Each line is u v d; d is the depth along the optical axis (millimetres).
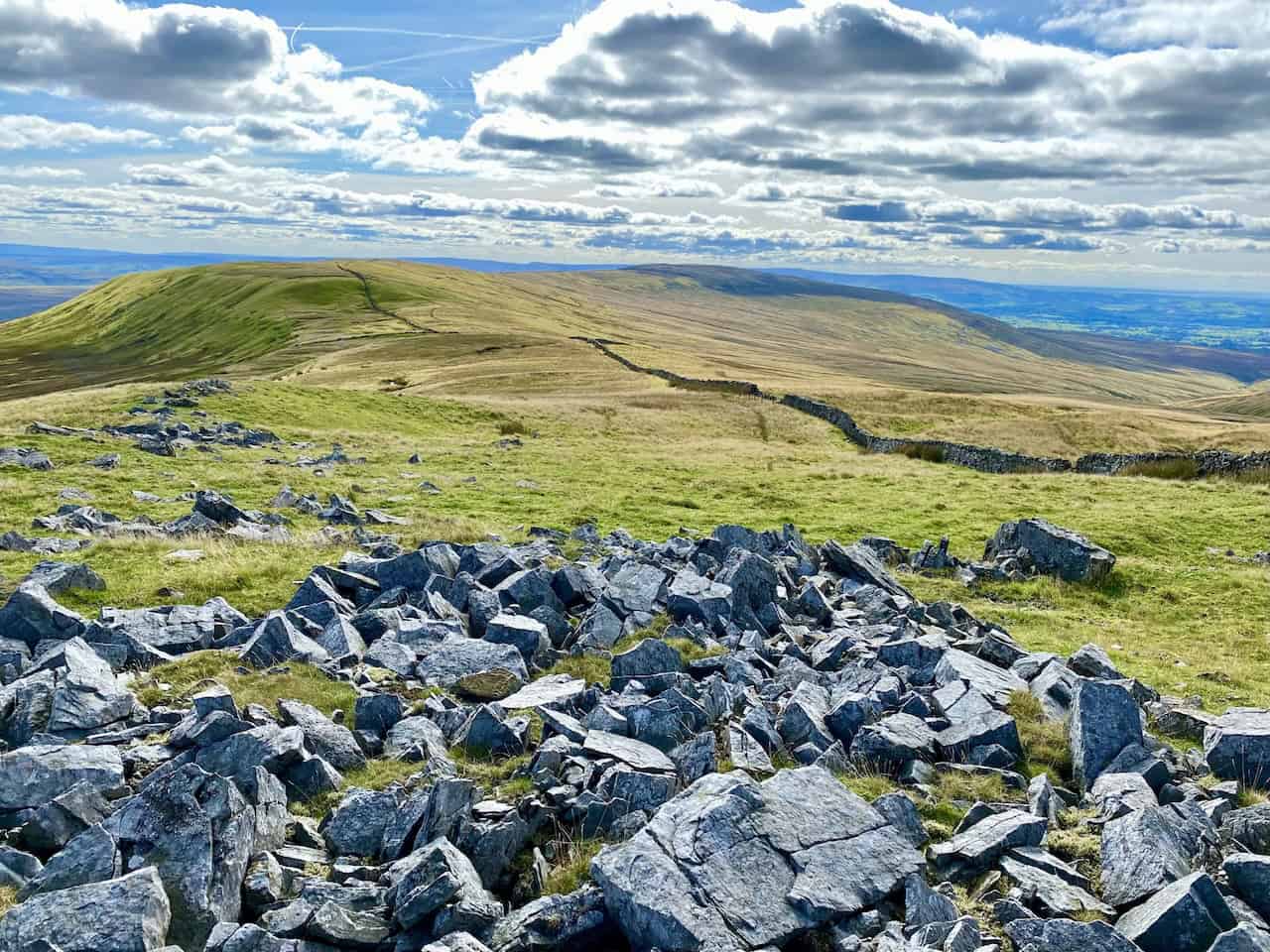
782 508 38906
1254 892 9484
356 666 15961
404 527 30016
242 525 27609
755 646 17594
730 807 9594
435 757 12289
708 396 95312
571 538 29188
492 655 16219
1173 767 12930
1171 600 26719
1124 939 8273
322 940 8492
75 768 10891
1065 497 41719
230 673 14930
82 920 7988
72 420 48906
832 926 8672
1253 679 19781
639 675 15695
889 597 21516
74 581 19953
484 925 8641
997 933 8859
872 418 84625
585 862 9805
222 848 9188
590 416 77562
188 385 64562
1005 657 17797
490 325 180375
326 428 60031
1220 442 76188
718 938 8094
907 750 12938
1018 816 10781
